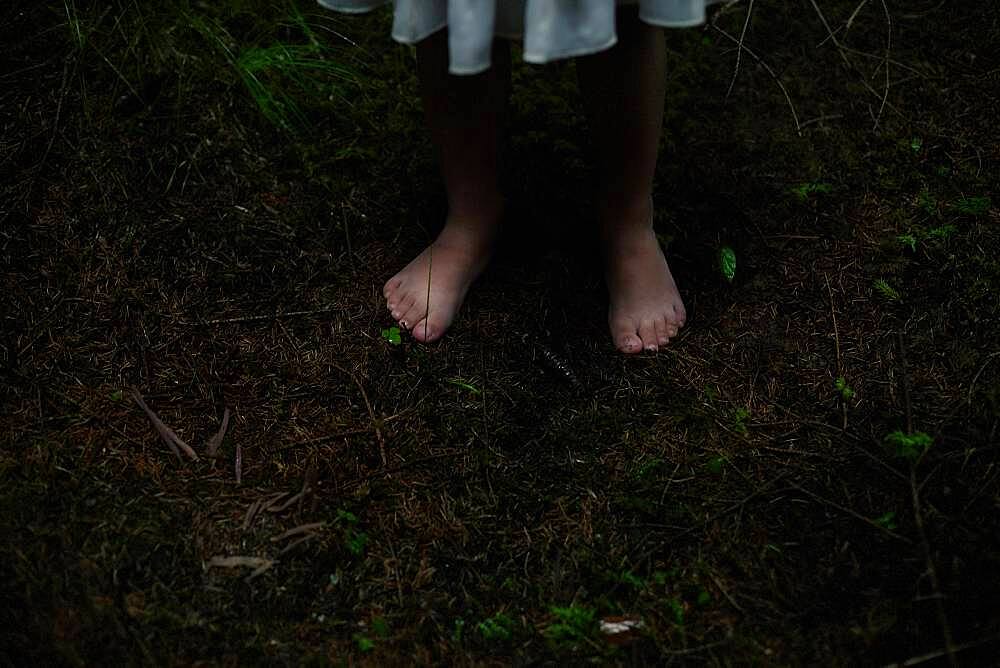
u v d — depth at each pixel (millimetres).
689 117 2234
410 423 1683
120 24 2238
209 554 1474
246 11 2338
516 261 1941
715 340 1816
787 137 2191
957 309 1831
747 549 1488
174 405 1688
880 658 1341
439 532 1523
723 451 1632
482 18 1191
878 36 2426
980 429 1625
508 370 1773
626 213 1725
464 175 1711
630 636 1394
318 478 1592
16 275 1854
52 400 1667
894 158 2131
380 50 2350
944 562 1442
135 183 2023
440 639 1387
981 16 2473
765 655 1356
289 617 1407
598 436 1662
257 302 1865
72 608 1371
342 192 2057
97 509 1512
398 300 1820
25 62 2172
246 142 2119
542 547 1506
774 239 1989
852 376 1743
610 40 1180
